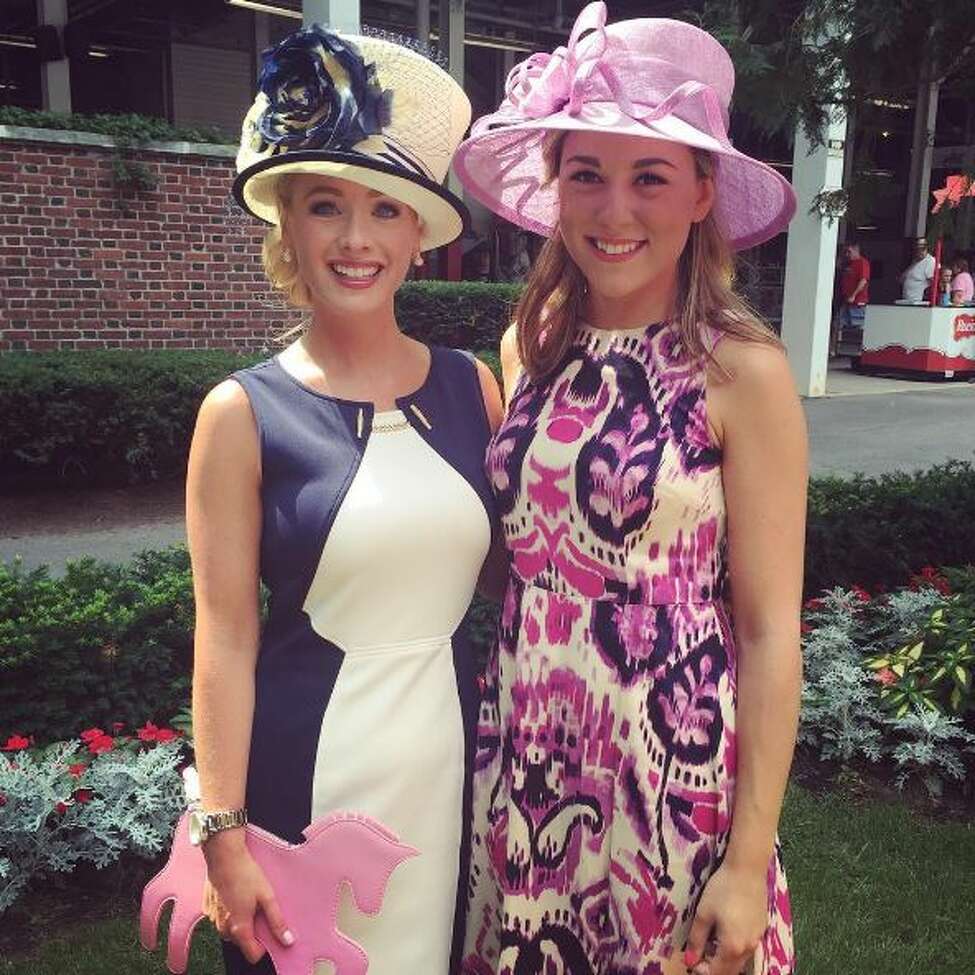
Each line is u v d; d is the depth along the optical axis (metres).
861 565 4.53
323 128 1.50
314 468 1.55
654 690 1.54
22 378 6.17
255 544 1.56
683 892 1.54
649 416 1.55
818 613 4.24
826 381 12.67
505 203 2.00
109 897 2.75
